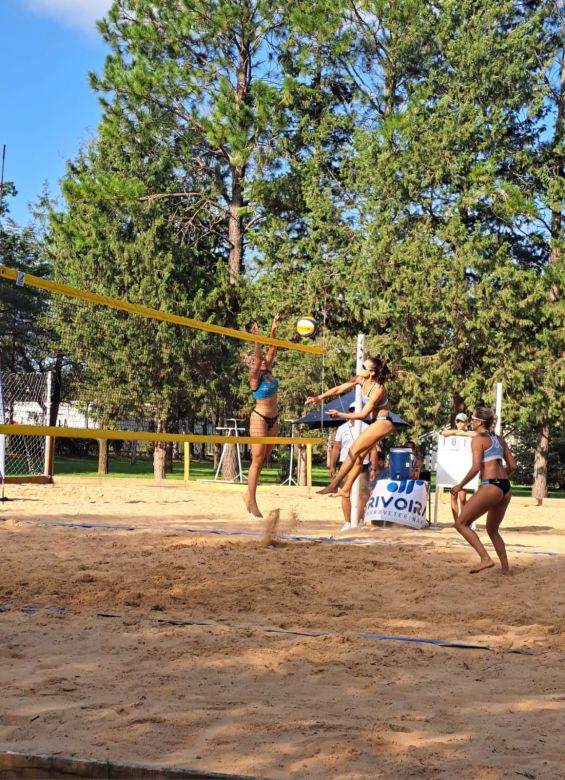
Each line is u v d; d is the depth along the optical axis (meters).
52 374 22.20
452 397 27.17
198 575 7.75
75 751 3.54
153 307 26.27
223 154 28.09
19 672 4.71
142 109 26.89
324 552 9.50
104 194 26.95
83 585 7.18
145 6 26.64
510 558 9.36
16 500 16.17
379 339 25.56
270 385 11.59
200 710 4.09
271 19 25.97
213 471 37.28
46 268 37.69
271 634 5.68
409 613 6.55
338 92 28.30
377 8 25.45
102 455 29.05
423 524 12.60
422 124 25.81
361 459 11.27
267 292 27.69
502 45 25.55
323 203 26.50
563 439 32.00
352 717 4.06
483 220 26.88
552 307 25.14
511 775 3.38
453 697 4.45
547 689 4.65
